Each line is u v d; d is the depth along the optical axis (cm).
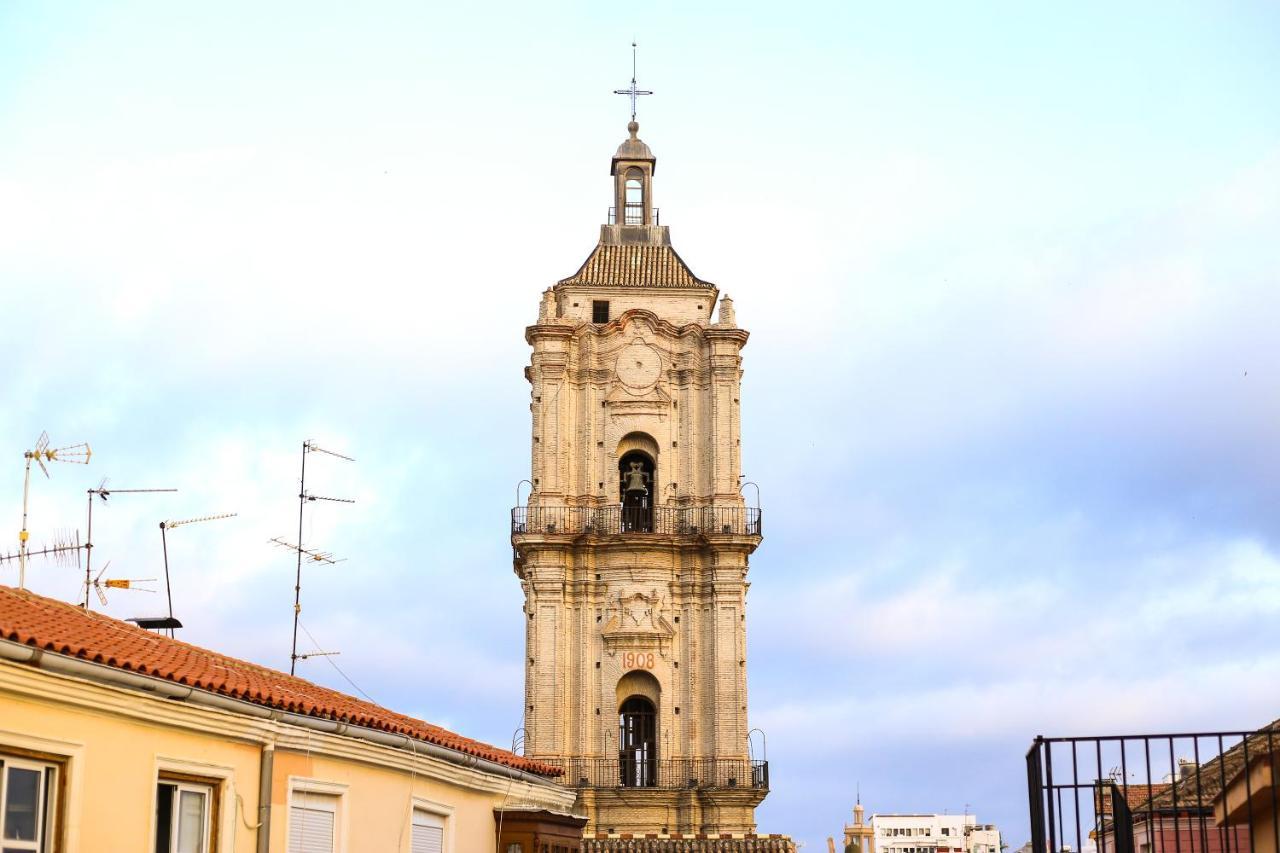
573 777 8269
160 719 2433
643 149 9438
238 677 2903
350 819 2989
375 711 3497
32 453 4425
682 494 8656
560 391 8731
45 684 2180
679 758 8350
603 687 8419
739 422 8744
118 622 3011
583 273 9000
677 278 9012
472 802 3603
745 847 6956
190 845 2555
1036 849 2441
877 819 18712
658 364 8788
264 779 2706
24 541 4362
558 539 8475
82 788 2258
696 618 8506
